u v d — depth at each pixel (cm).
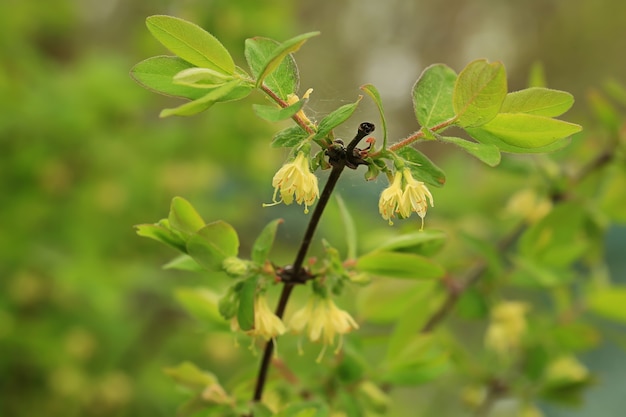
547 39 241
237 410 53
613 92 66
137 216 105
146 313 111
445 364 58
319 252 95
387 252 52
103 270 96
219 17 98
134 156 105
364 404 57
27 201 101
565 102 48
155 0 106
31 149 100
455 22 246
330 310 51
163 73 49
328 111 49
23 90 102
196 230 50
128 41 139
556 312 70
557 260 63
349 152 48
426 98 49
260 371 53
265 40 49
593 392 125
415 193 47
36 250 97
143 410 99
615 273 139
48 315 100
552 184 65
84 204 103
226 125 106
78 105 100
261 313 50
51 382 96
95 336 100
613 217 66
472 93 47
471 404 66
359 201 97
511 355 66
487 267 63
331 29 232
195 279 99
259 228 119
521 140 48
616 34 237
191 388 54
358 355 57
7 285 98
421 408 111
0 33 109
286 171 47
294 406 53
